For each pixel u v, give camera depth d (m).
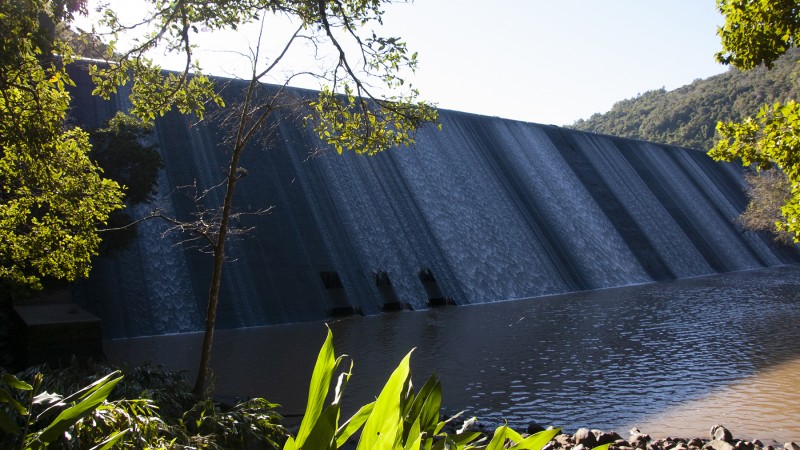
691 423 15.09
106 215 13.78
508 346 26.66
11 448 5.04
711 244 74.25
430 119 12.96
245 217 39.50
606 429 14.96
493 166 58.66
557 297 47.97
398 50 12.36
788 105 9.84
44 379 10.22
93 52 12.52
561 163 67.06
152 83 12.57
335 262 41.34
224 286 35.88
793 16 10.57
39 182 12.85
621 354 23.91
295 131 46.62
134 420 6.92
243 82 44.19
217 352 27.09
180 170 38.94
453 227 50.06
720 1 11.34
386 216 46.69
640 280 59.78
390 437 2.81
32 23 11.46
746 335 26.81
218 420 10.09
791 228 10.38
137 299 33.38
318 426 2.88
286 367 23.55
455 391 19.17
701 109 180.12
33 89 12.04
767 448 12.68
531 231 55.03
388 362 24.11
